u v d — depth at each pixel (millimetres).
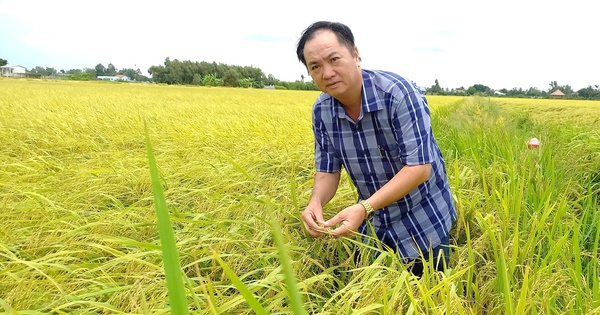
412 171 2096
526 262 1903
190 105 16250
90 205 2936
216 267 1856
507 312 1343
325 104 2291
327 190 2455
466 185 3361
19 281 1674
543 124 8453
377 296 1523
